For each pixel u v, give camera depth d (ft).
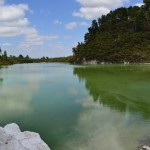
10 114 114.01
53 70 370.12
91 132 87.71
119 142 77.82
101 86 182.39
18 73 318.24
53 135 86.79
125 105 124.06
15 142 59.52
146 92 156.35
